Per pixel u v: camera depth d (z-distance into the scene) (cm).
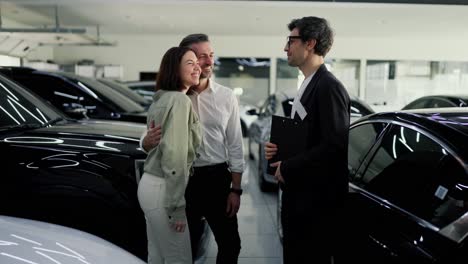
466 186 146
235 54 1334
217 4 758
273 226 388
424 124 179
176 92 180
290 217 192
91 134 259
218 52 1330
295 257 194
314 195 183
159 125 175
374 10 787
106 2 753
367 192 199
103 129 285
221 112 208
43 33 806
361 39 1319
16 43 634
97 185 217
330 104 173
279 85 1348
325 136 173
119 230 217
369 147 222
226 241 215
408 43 1323
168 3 752
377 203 186
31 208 214
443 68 1336
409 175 179
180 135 172
